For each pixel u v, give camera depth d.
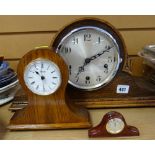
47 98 0.65
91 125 0.66
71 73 0.73
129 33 0.93
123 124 0.63
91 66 0.73
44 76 0.64
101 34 0.71
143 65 0.89
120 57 0.72
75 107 0.70
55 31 0.92
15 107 0.75
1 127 0.68
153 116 0.72
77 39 0.71
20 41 0.93
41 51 0.63
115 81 0.74
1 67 0.79
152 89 0.76
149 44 0.93
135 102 0.75
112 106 0.75
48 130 0.67
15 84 0.81
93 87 0.74
